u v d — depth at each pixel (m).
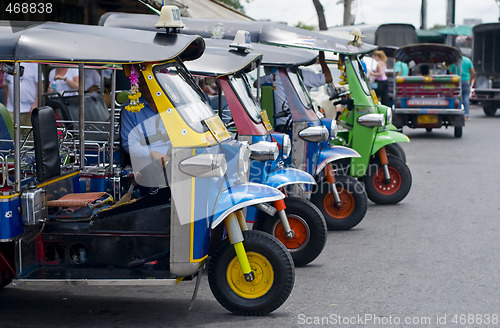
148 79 5.36
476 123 23.16
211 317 5.76
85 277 5.25
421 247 8.08
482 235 8.62
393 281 6.78
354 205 8.91
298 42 9.20
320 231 7.13
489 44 26.12
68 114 8.28
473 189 11.72
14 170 5.16
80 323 5.62
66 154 6.71
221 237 6.04
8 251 5.36
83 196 5.75
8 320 5.69
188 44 5.23
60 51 4.98
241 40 7.23
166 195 5.41
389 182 10.43
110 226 5.42
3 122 6.31
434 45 18.23
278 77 8.66
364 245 8.20
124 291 6.53
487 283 6.69
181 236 5.21
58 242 5.46
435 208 10.29
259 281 5.68
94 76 10.91
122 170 6.29
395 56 18.19
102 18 10.11
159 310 5.95
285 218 6.64
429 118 18.36
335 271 7.14
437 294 6.37
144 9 11.46
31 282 5.21
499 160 14.87
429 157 15.40
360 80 9.98
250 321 5.65
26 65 9.49
